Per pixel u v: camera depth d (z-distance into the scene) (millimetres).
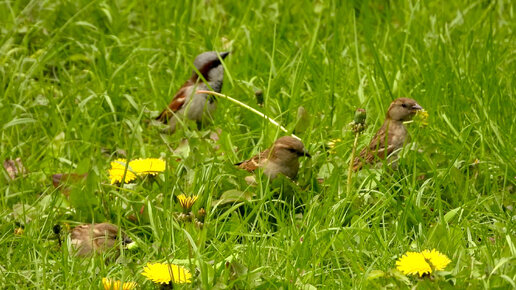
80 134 12781
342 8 16641
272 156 10625
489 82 12844
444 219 9328
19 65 14680
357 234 9078
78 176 10531
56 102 13664
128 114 13812
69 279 8180
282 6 17266
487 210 9844
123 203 10141
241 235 9188
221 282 7824
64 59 15461
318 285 8297
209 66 13711
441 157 10844
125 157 11953
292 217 9516
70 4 16453
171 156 10828
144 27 16719
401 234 9023
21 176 10820
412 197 9508
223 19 17047
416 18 16312
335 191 10016
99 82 14281
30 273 8484
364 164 10305
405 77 13945
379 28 16344
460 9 16484
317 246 8789
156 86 14312
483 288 7547
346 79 13734
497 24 16359
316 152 11375
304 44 15273
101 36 15484
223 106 13523
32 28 15609
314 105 13023
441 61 14148
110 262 8859
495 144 11422
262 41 15570
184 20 16750
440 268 7629
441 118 12203
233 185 10203
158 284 7812
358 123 9867
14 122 12227
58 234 9148
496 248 8586
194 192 10109
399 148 11297
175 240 9125
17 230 9625
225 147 11484
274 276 8164
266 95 12609
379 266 8469
